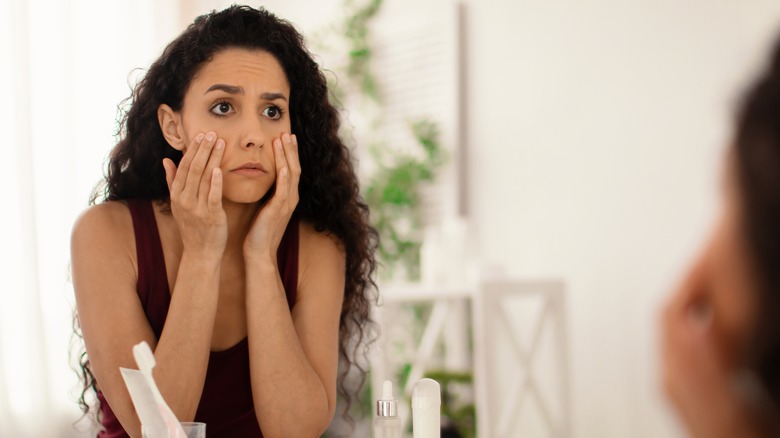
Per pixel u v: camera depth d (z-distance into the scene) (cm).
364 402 277
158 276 117
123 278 114
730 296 32
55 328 271
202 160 107
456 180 283
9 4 265
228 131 111
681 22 229
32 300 262
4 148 263
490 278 233
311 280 125
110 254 114
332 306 124
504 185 274
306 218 130
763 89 31
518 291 232
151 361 79
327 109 130
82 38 294
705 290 34
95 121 293
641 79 238
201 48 113
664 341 36
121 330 110
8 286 261
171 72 116
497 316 249
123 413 107
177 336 107
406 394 258
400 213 299
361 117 314
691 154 226
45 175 274
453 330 282
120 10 306
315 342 120
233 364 120
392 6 305
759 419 32
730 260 32
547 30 262
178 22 330
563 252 258
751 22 213
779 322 30
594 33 250
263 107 114
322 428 114
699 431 34
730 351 33
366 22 313
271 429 112
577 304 255
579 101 254
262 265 112
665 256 232
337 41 322
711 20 222
